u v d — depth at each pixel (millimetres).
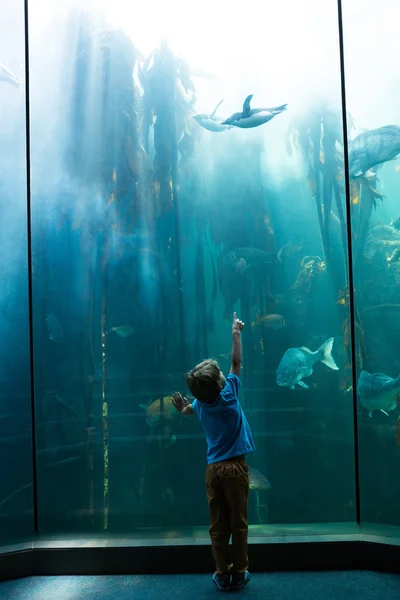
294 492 6602
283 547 3441
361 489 4047
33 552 3525
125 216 5586
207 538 3625
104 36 5258
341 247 5809
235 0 5355
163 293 6094
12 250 4621
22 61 4605
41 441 5254
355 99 4707
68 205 5336
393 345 4520
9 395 4734
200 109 5523
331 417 6355
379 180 4691
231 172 5777
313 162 5660
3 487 4723
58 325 5418
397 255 4633
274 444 6613
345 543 3432
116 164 5422
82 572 3504
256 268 6043
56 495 5199
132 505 6641
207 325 6359
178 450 6746
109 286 5707
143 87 5445
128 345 6367
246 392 6570
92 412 5617
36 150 5156
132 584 3312
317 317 6078
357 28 4633
